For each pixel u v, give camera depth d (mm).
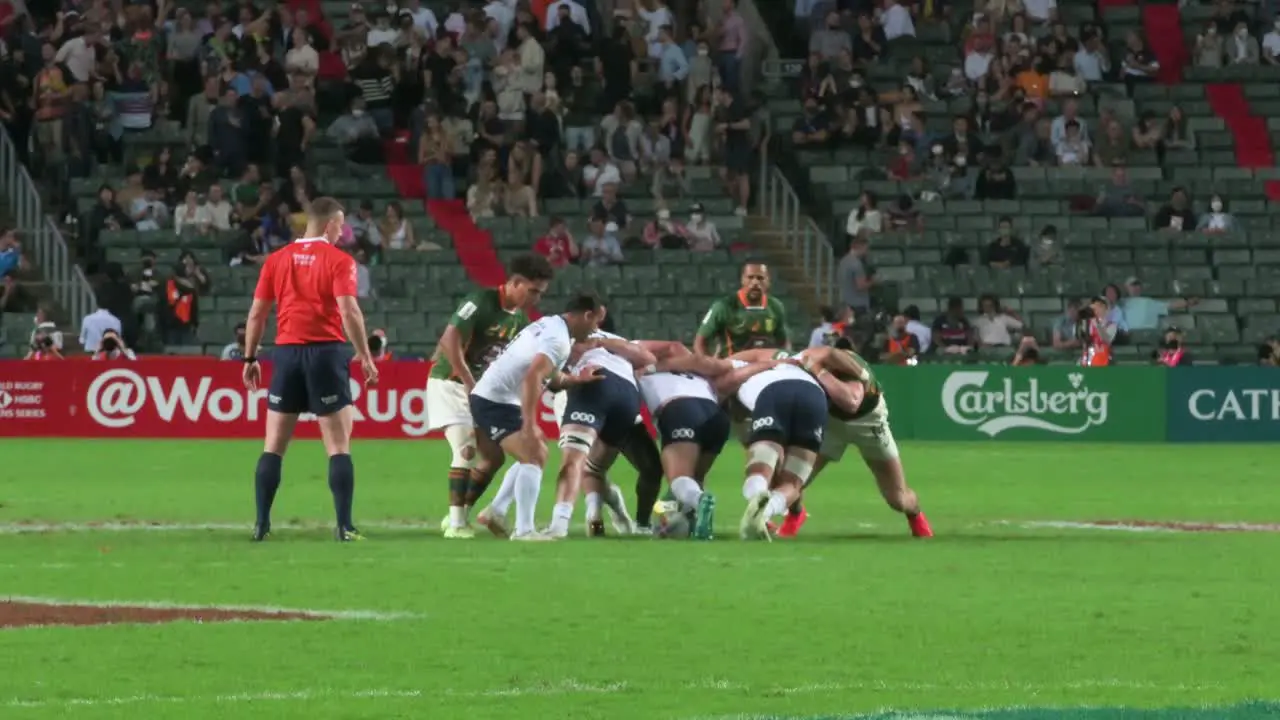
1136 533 56031
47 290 119562
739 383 52750
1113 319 122562
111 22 129625
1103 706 27891
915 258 128500
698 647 33250
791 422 51969
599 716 27156
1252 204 136750
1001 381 112688
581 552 47844
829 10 142375
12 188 122562
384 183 128500
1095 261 131125
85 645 33094
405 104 132375
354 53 133875
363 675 30422
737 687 29547
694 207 128125
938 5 145625
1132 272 129875
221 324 117375
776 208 134125
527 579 42250
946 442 110688
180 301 116188
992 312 121438
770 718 26844
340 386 51000
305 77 129125
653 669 31109
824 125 135375
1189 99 143250
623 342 53031
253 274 120125
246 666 31172
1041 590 40906
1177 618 36906
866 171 134125
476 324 53500
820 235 126438
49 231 120000
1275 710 27453
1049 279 127688
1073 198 134875
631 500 67438
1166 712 27188
